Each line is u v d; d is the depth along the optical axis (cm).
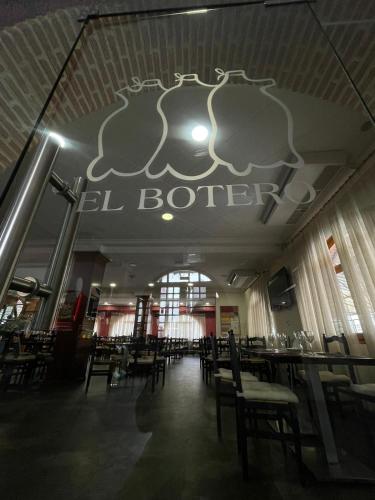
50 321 44
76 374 370
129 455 141
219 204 91
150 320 1187
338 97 158
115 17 137
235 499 104
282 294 467
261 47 153
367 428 152
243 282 743
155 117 223
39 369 423
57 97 104
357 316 280
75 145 225
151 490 110
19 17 126
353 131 225
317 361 151
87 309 378
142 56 156
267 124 227
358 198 247
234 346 165
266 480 117
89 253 387
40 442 158
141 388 328
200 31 149
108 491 109
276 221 353
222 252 461
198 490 110
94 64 143
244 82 162
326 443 137
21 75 129
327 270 311
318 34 141
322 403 151
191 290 936
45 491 109
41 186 43
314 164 237
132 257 511
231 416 210
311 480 116
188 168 259
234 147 245
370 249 240
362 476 117
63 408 234
